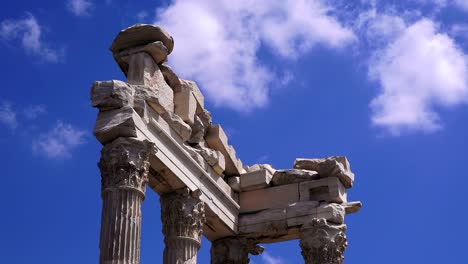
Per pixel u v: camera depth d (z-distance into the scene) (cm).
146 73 3089
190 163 3272
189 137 3288
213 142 3550
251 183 3691
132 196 2830
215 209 3447
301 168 3747
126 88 2931
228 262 3594
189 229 3203
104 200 2845
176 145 3162
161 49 3131
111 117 2894
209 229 3562
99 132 2873
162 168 3089
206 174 3372
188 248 3183
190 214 3209
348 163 3700
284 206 3625
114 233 2762
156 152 2984
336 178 3606
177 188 3219
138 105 2970
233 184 3694
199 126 3400
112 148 2872
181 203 3206
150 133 3014
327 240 3456
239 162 3744
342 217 3531
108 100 2898
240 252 3622
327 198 3600
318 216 3525
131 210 2812
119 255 2734
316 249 3459
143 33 3134
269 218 3606
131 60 3112
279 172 3688
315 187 3625
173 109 3256
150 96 3022
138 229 2817
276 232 3600
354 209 3616
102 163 2891
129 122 2872
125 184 2830
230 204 3600
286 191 3662
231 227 3578
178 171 3166
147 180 2927
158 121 3095
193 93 3388
